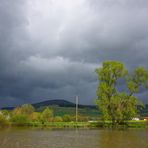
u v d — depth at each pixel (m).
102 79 112.19
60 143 57.12
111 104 111.12
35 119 132.12
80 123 122.25
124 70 111.38
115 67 110.44
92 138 68.06
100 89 111.00
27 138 68.12
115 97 110.50
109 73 111.19
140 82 111.69
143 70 111.44
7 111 132.00
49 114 135.50
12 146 52.16
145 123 120.44
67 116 139.88
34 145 53.81
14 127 116.00
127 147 50.91
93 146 52.31
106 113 111.50
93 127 115.38
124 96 111.75
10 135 77.25
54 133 84.69
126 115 112.56
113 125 115.12
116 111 111.81
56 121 133.50
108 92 110.31
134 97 111.56
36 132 89.38
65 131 94.00
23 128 110.50
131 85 111.12
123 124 116.75
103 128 110.88
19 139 65.50
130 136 73.62
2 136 73.81
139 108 113.81
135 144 55.38
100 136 73.81
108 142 59.00
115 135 77.12
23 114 129.25
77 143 57.16
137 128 112.00
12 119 123.31
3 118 120.19
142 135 76.81
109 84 111.62
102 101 110.94
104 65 111.75
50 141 61.12
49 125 119.38
